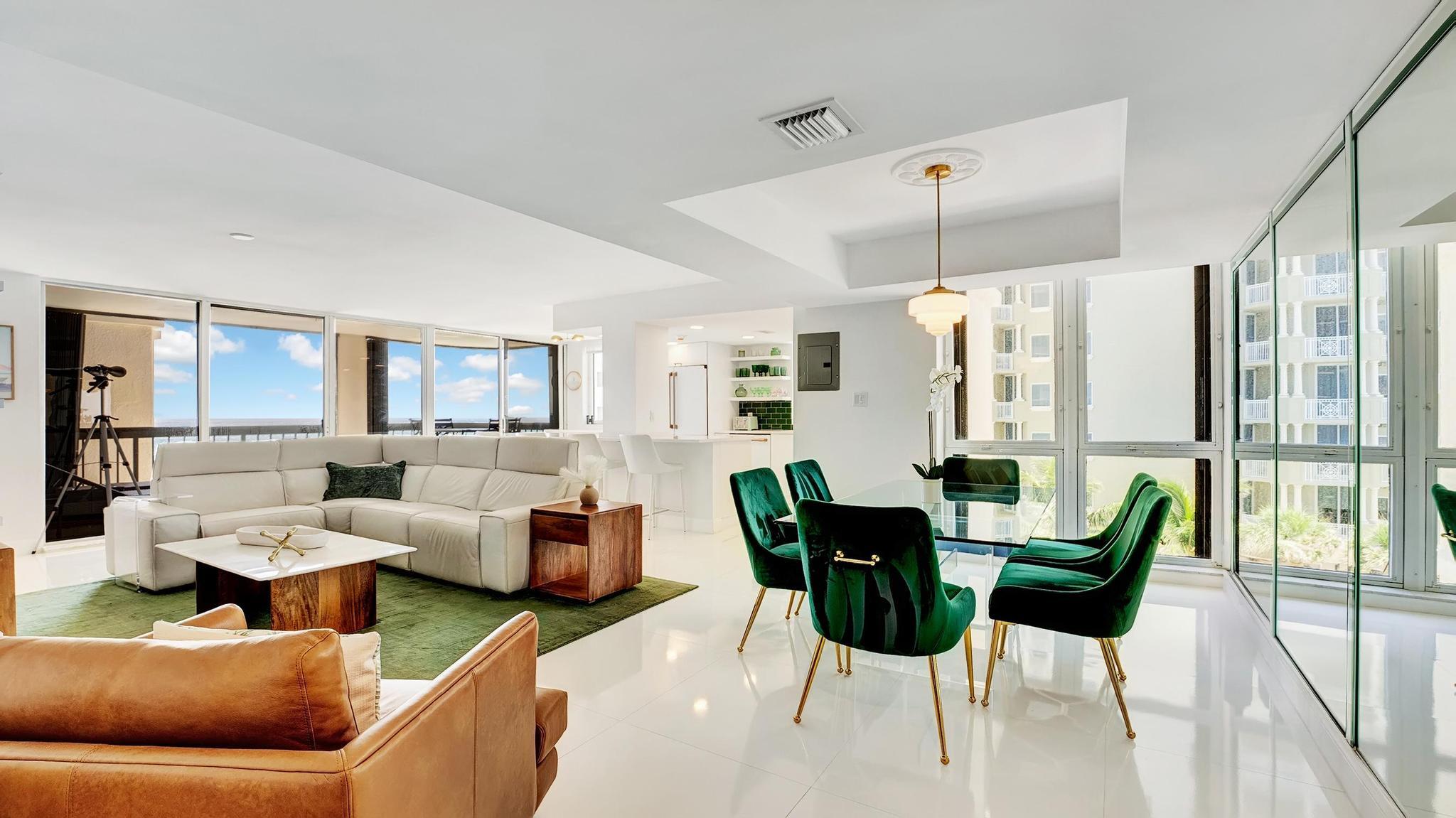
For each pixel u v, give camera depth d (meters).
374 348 8.20
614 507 4.19
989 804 1.94
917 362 5.22
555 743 1.76
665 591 4.22
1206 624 3.56
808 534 2.33
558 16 1.49
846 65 1.72
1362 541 2.00
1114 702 2.62
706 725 2.42
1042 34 1.57
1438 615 1.60
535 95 1.88
